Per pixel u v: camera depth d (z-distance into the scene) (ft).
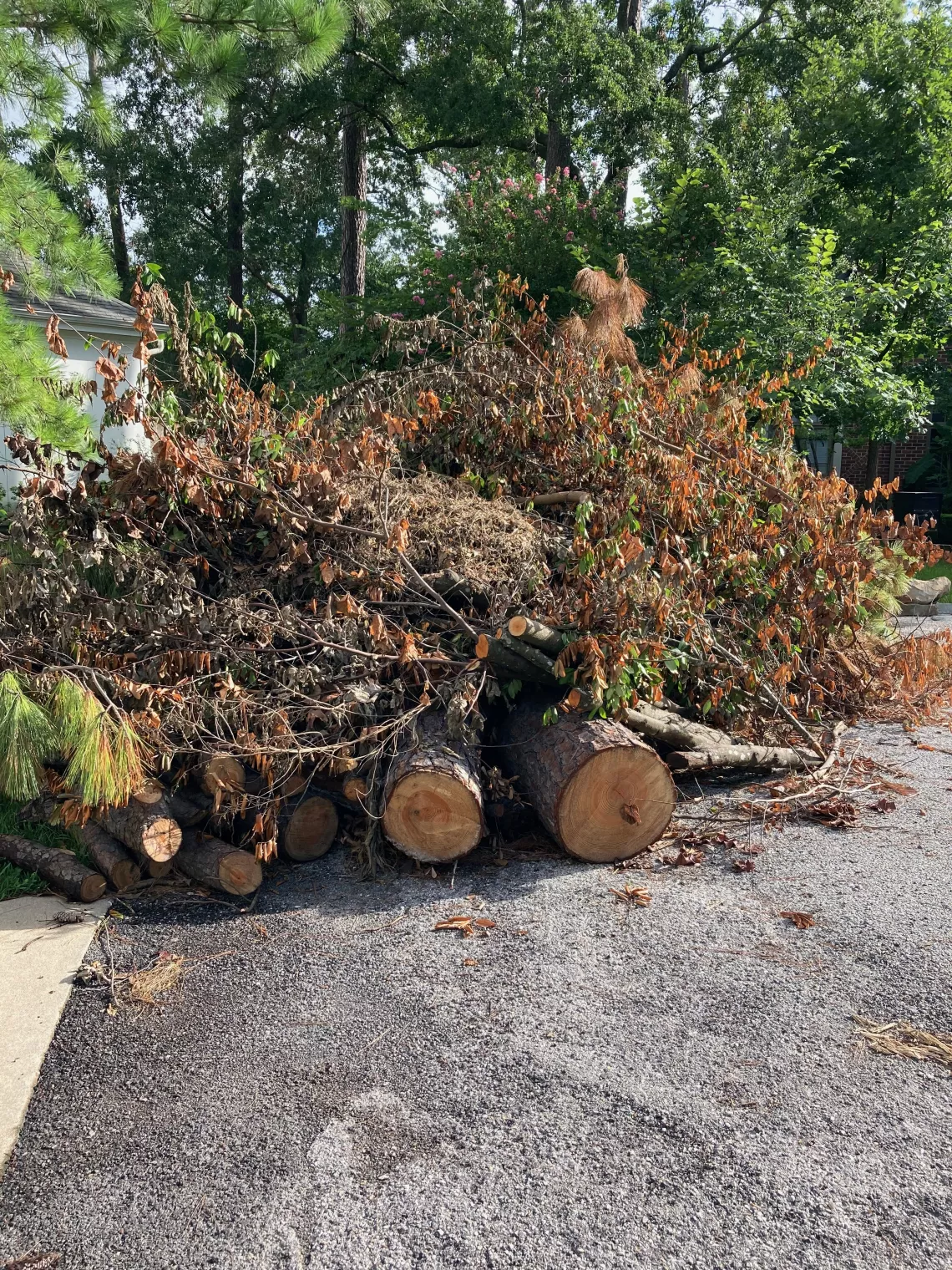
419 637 14.14
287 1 23.43
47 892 12.81
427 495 16.65
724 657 16.74
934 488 58.44
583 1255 6.64
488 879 13.15
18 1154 7.83
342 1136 7.91
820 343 33.40
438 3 59.82
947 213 43.32
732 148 49.34
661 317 34.24
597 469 17.25
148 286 15.94
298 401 23.59
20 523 14.20
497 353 19.06
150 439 15.15
